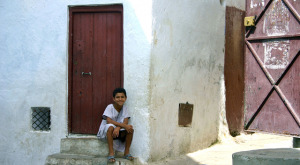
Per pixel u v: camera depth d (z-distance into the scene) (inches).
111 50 224.4
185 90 246.1
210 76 278.5
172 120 232.7
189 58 249.4
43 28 235.9
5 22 244.7
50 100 234.1
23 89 240.7
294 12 182.9
